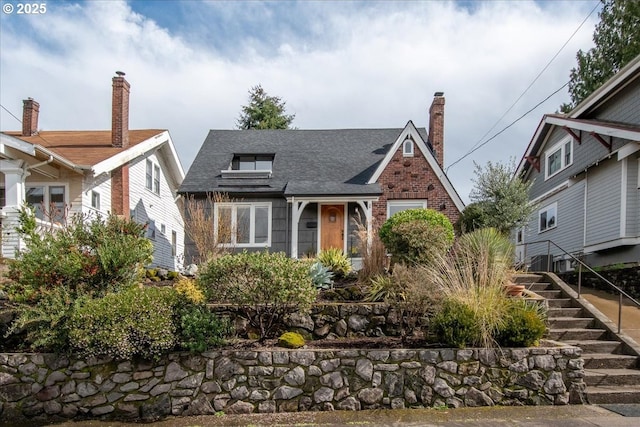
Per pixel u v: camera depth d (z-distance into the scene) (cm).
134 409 604
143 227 798
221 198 1421
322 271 889
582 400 618
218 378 617
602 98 1487
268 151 1819
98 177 1545
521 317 658
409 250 880
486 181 1438
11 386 612
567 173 1653
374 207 1590
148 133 1925
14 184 1180
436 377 621
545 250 1803
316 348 657
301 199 1518
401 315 701
